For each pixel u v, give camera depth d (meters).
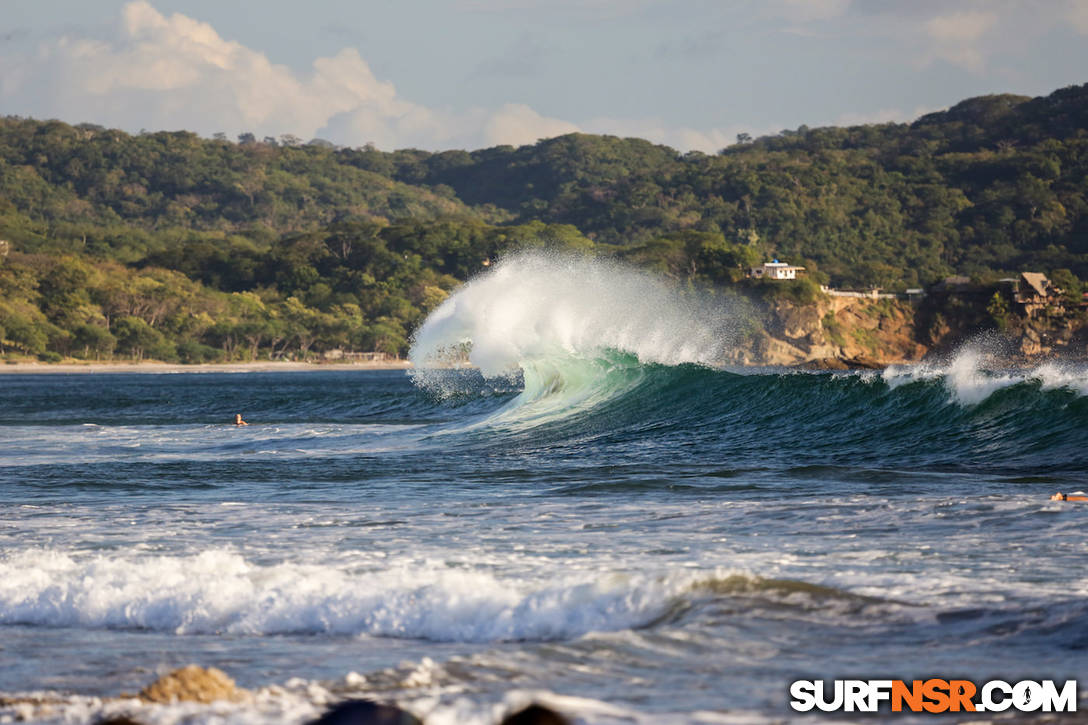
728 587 28.64
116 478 67.50
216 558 35.19
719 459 72.81
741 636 25.16
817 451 75.31
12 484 64.69
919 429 79.12
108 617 30.00
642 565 34.69
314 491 59.34
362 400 177.50
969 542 37.34
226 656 25.67
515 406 116.31
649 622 26.78
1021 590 28.88
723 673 22.58
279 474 68.94
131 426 135.12
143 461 81.81
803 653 23.91
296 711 20.16
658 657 23.81
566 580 31.48
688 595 28.12
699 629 25.72
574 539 40.47
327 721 19.23
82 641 27.72
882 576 31.48
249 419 152.50
